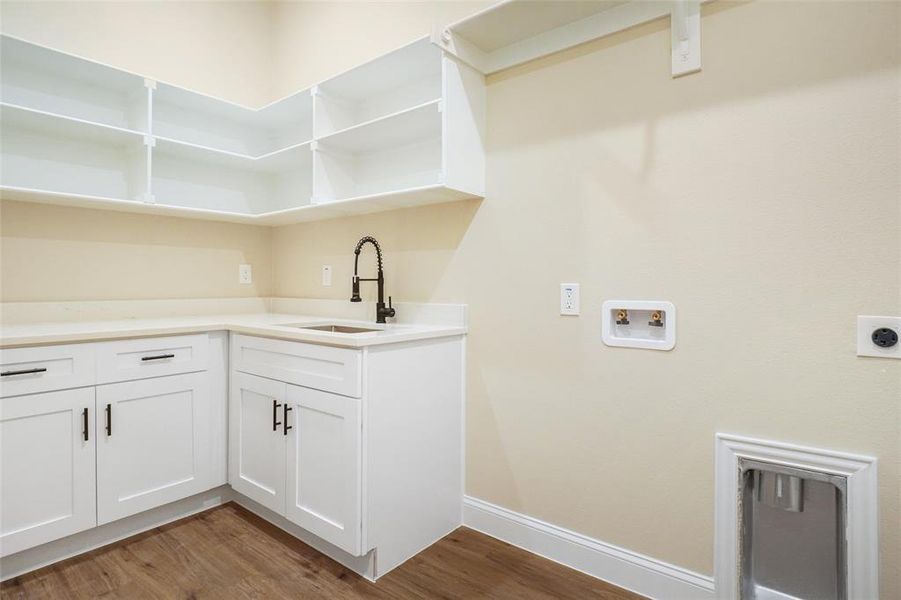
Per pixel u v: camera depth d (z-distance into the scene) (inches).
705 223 58.1
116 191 94.1
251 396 83.4
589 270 67.8
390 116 77.4
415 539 73.5
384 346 67.6
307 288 113.0
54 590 63.7
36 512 67.1
